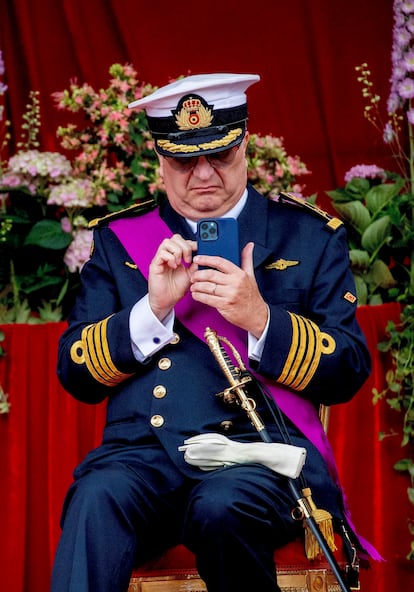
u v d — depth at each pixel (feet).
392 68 50.85
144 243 33.71
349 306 32.68
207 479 29.68
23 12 51.29
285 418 31.76
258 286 32.63
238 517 28.30
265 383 31.83
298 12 51.98
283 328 31.01
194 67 52.19
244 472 29.55
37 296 43.62
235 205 33.42
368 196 45.68
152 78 52.03
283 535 29.66
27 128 48.11
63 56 51.80
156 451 31.35
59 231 43.19
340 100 51.96
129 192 44.88
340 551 37.88
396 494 42.09
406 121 51.16
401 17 46.37
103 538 28.84
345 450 41.83
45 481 41.93
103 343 31.73
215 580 28.58
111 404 32.60
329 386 31.68
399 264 44.93
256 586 28.55
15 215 43.98
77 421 41.78
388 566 41.78
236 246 30.45
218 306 30.35
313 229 33.53
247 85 32.53
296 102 52.06
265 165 46.14
